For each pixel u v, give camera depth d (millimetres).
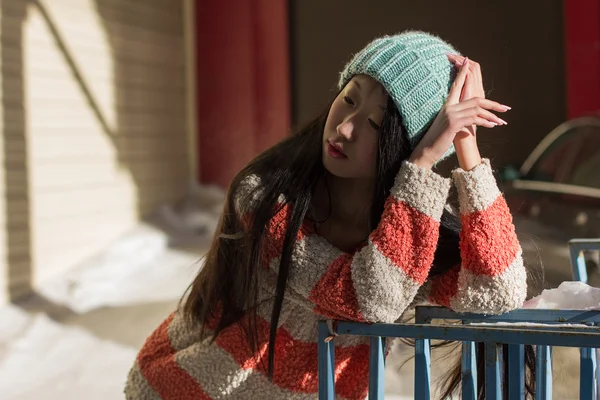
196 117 7852
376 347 1355
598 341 1116
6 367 3664
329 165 1517
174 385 1619
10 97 4859
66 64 5527
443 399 1694
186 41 7742
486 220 1420
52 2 5387
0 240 4695
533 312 1471
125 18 6473
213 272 1586
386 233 1390
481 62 7160
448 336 1249
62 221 5383
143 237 6211
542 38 6949
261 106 7793
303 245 1490
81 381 3514
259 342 1556
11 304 4711
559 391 2949
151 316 4465
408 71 1447
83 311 4602
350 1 7562
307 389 1588
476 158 1477
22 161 4945
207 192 7566
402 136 1462
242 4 7738
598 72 6625
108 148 6098
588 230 5160
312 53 7711
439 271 1567
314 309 1487
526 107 7016
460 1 7203
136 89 6629
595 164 5664
